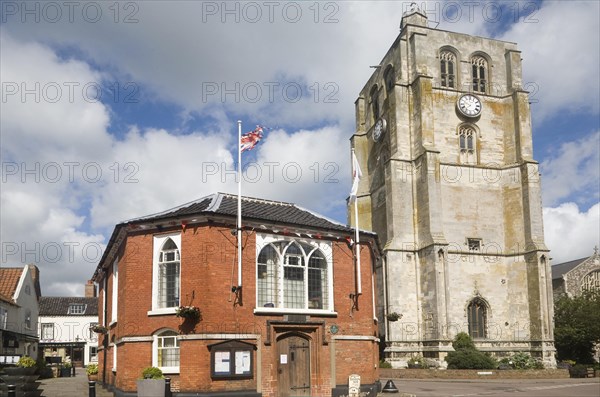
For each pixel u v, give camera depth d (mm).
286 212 28062
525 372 44250
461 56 61188
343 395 24250
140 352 23672
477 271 55469
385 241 61062
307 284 25859
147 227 24516
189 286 23438
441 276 52219
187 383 22469
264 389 23484
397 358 52469
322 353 25078
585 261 85250
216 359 22656
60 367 45406
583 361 57594
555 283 85812
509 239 57031
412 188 57188
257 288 24578
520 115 58688
